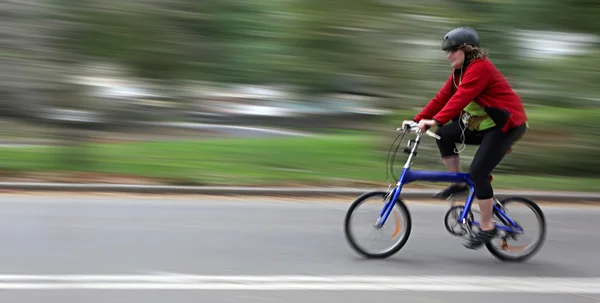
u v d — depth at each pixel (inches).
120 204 436.5
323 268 287.1
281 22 844.0
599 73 677.3
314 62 850.8
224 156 628.7
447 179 293.0
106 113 740.7
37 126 719.7
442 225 385.4
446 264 298.2
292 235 352.2
